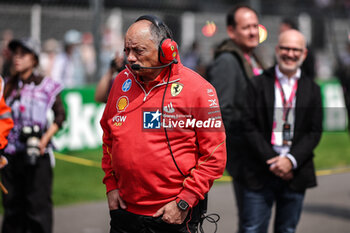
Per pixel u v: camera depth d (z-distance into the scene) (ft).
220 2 161.68
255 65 53.67
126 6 132.36
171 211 31.45
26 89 52.31
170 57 30.50
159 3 127.85
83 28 132.26
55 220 66.33
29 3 121.08
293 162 43.88
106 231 62.44
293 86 45.60
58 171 92.53
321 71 171.73
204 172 31.71
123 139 31.71
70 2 119.44
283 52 44.78
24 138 51.19
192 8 134.00
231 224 64.90
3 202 52.47
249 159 45.55
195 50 141.59
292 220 45.73
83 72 128.26
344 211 72.64
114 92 33.45
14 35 121.29
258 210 45.34
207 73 51.72
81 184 84.69
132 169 31.42
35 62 53.26
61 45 127.44
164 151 31.17
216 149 31.83
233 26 51.37
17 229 52.90
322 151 116.78
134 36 30.66
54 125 53.78
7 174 51.70
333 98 134.92
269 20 153.28
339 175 95.20
